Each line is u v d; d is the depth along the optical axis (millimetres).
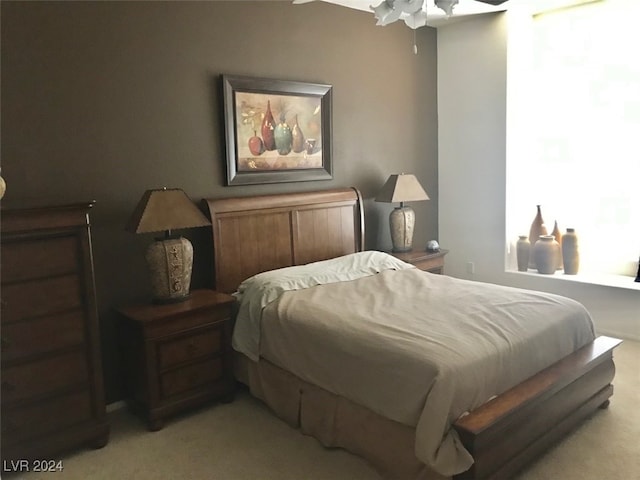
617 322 4168
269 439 2768
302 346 2746
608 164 4410
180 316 2920
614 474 2365
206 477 2426
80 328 2580
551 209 4797
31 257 2391
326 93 4121
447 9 2820
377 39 4531
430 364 2174
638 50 4148
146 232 3012
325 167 4203
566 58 4547
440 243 5254
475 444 2061
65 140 2896
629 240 4375
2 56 2652
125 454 2639
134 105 3148
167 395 2922
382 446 2393
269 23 3760
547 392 2422
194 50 3387
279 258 3832
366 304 2969
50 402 2518
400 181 4391
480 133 4840
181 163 3393
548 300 3004
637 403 3047
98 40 2977
